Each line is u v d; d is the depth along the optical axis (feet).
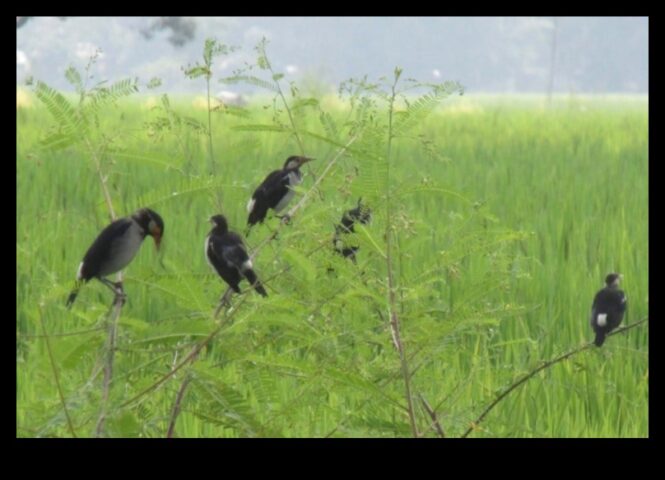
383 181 53.42
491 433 58.34
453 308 57.11
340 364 58.03
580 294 105.60
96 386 53.01
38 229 118.93
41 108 282.56
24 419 54.90
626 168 212.02
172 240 118.73
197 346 54.29
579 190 174.60
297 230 61.52
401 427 55.72
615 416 77.15
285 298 53.57
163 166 60.70
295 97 66.54
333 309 61.62
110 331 52.42
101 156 59.77
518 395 73.36
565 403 77.71
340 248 59.77
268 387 57.57
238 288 59.77
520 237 58.54
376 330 62.54
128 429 50.62
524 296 102.78
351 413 56.18
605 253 124.16
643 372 84.89
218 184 59.62
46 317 90.22
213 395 52.24
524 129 344.90
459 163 213.05
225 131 211.20
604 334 76.89
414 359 57.77
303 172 84.84
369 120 55.52
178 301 53.78
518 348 87.97
